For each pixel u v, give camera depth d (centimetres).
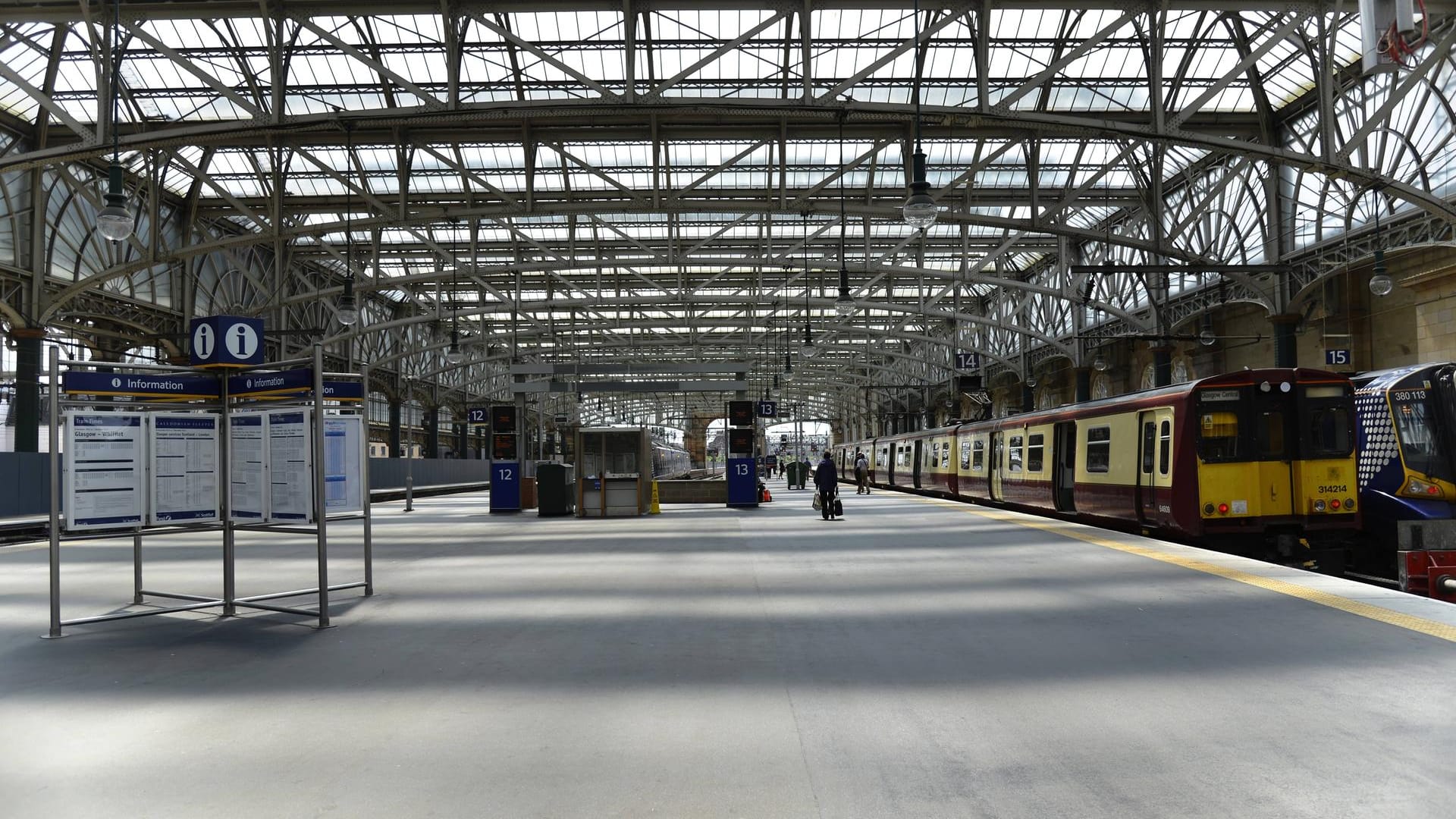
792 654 691
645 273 4731
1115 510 1764
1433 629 729
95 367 852
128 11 1920
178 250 2777
